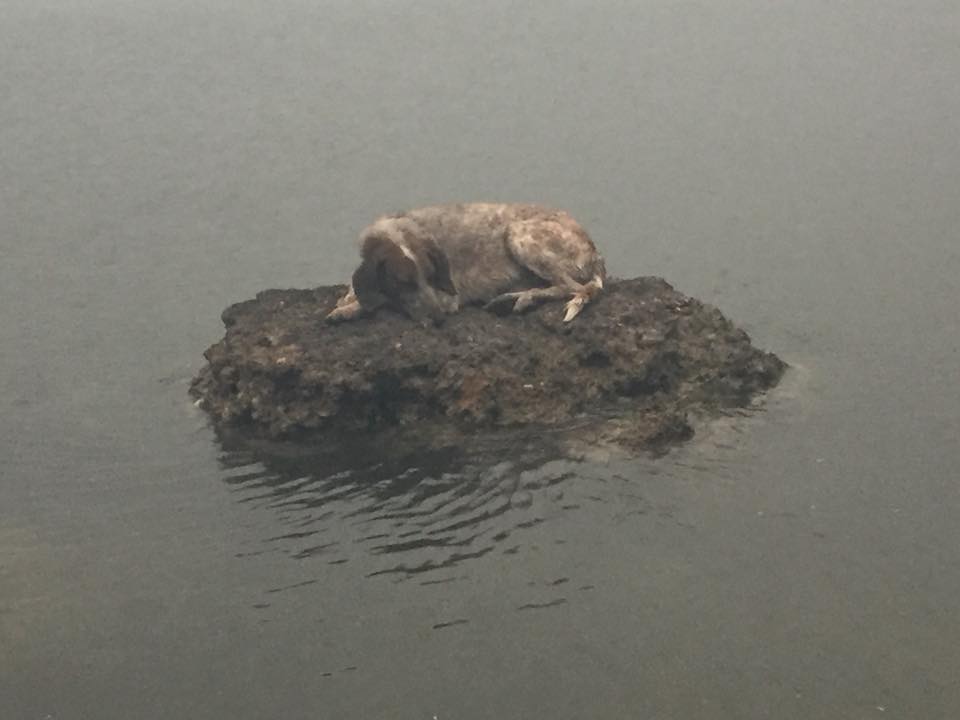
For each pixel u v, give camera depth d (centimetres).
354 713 1024
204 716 1030
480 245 1517
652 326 1478
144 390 1641
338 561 1213
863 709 1014
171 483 1367
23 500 1362
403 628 1118
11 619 1159
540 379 1416
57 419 1562
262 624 1133
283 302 1546
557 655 1080
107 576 1214
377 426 1412
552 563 1195
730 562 1195
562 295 1499
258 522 1283
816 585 1163
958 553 1210
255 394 1433
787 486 1318
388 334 1449
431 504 1293
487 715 1018
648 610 1130
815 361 1662
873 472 1349
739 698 1028
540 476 1326
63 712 1045
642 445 1371
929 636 1096
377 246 1441
